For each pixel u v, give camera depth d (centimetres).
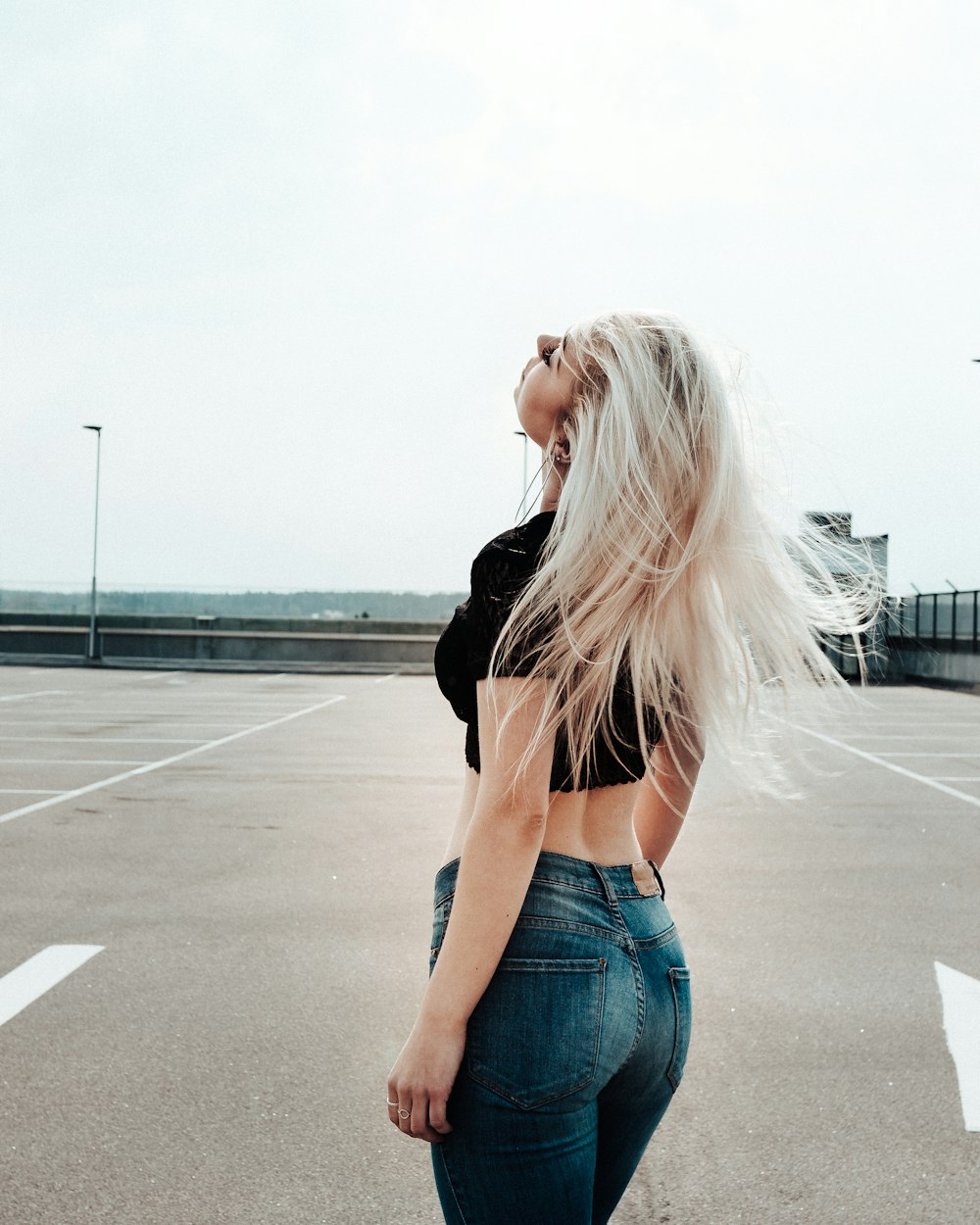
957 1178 289
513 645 121
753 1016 405
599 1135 141
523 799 121
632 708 131
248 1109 324
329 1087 340
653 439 126
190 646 3625
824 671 147
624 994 128
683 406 130
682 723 147
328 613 4109
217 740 1355
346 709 1869
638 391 127
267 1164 292
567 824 132
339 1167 291
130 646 3638
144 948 483
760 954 482
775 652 145
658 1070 136
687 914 548
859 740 1457
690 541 127
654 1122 142
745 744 149
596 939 128
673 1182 286
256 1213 268
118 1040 377
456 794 926
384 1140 306
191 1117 319
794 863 667
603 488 124
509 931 122
